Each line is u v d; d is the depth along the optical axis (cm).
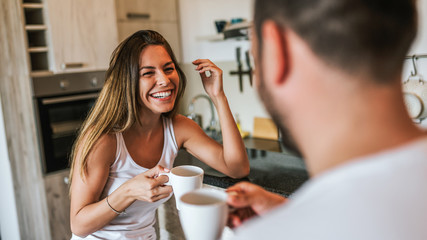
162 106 132
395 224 28
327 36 32
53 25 271
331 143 34
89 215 118
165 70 133
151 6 326
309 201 32
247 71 291
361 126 33
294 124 37
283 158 215
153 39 132
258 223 33
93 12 290
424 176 30
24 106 269
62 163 283
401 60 34
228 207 63
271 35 35
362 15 32
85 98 290
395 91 34
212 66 145
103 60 299
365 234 28
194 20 332
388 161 31
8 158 282
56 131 279
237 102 311
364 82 33
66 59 279
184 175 103
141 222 137
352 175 31
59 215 282
